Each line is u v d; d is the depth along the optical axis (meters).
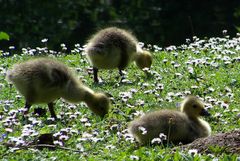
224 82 16.23
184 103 12.59
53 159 10.32
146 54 18.22
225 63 17.33
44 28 34.25
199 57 18.84
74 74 14.48
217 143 10.99
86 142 11.80
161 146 11.41
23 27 34.00
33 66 13.68
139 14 38.16
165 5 39.62
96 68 17.33
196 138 12.24
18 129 12.56
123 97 14.56
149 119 11.89
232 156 10.30
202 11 38.00
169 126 11.70
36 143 11.38
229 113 13.91
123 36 17.64
